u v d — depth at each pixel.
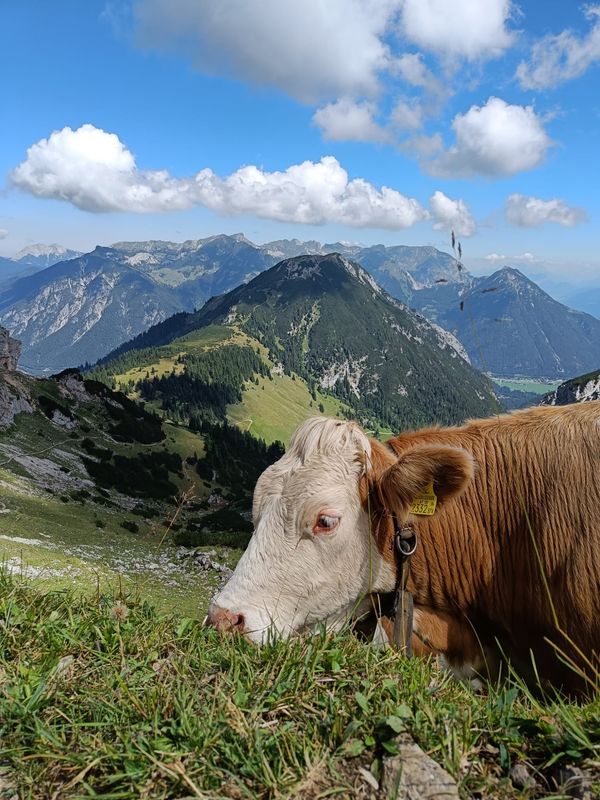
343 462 1.39
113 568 11.62
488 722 0.92
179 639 1.18
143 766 0.79
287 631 1.33
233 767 0.79
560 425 1.44
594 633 1.26
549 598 1.24
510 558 1.41
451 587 1.45
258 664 1.05
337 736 0.85
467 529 1.44
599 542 1.28
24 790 0.79
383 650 1.18
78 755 0.81
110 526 17.47
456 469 1.24
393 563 1.43
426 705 0.92
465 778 0.79
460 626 1.47
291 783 0.77
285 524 1.37
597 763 0.80
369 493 1.39
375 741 0.85
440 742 0.84
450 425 1.63
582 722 0.90
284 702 0.92
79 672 1.04
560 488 1.36
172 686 0.97
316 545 1.36
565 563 1.31
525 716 0.95
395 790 0.75
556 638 1.32
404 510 1.31
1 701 0.92
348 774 0.80
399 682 1.01
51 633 1.15
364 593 1.42
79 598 1.40
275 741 0.83
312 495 1.36
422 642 1.45
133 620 1.25
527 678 1.40
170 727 0.85
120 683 0.95
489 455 1.47
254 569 1.37
